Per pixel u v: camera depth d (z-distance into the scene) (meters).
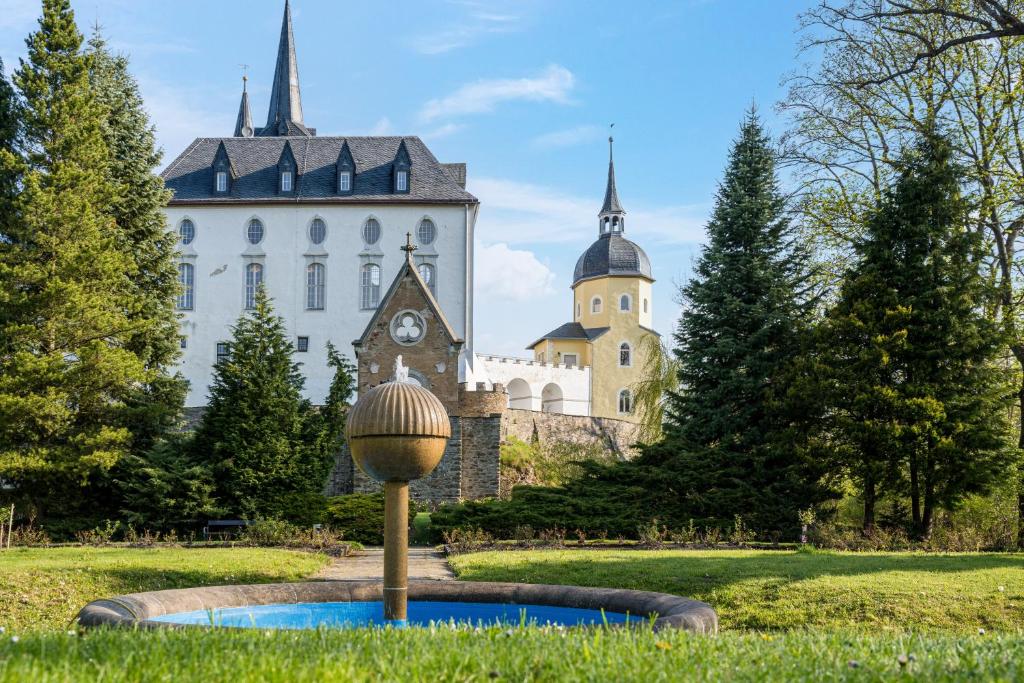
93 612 8.49
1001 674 6.30
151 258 36.22
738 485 29.92
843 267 34.47
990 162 30.97
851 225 34.00
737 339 34.81
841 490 30.41
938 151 29.64
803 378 30.16
